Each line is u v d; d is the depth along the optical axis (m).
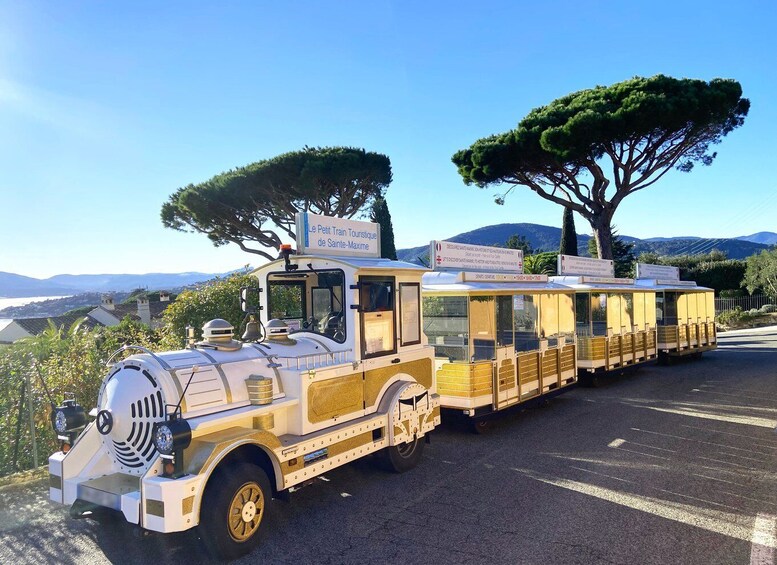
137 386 4.10
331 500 5.23
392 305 6.00
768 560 3.93
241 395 4.41
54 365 6.49
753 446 7.01
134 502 3.74
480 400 7.66
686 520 4.68
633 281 13.95
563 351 10.01
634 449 6.93
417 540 4.32
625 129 18.48
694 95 18.30
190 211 21.61
